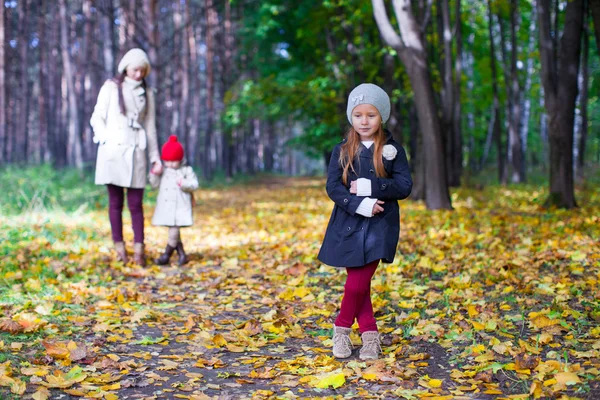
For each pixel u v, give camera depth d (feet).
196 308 15.66
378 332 12.32
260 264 21.45
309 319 14.33
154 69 65.41
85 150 106.01
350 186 11.13
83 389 9.49
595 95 82.79
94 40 87.86
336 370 10.55
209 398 9.27
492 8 66.85
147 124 21.18
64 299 15.23
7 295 14.99
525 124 91.71
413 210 37.27
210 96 95.96
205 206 47.96
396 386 9.89
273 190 72.13
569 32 36.04
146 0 66.64
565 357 10.04
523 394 8.97
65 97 111.75
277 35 69.77
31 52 126.62
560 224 27.48
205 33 106.11
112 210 20.79
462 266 19.26
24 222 28.25
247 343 12.52
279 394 9.68
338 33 61.57
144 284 18.25
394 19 55.67
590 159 105.29
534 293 15.43
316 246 24.52
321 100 62.54
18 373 9.95
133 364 10.83
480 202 43.78
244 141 147.84
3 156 96.12
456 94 62.08
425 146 38.68
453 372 10.27
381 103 11.09
